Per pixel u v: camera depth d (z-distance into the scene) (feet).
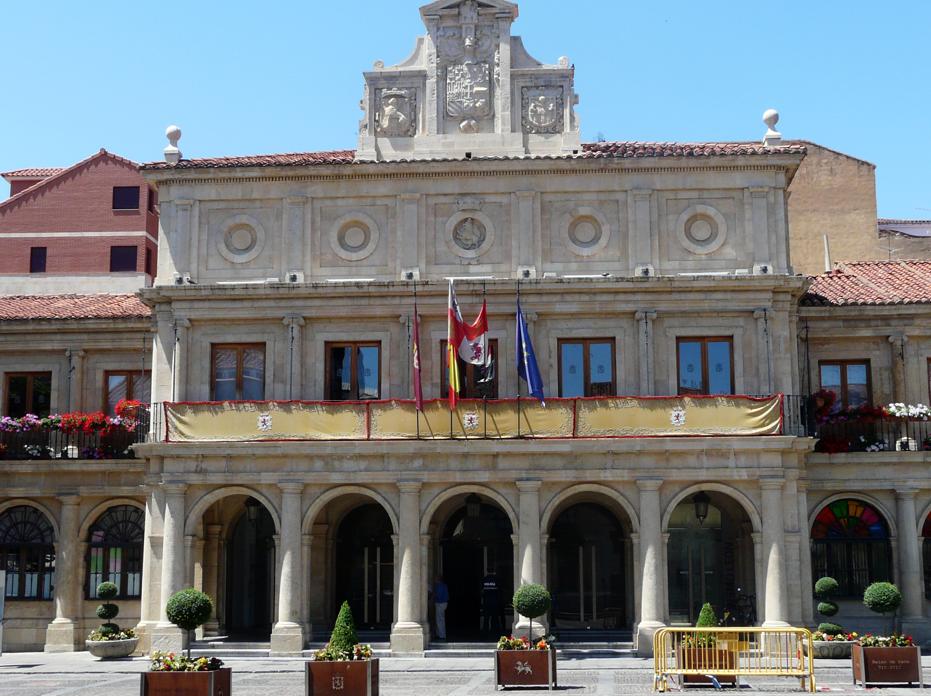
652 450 105.29
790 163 112.16
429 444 106.11
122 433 121.08
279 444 106.93
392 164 112.68
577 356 111.96
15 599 121.90
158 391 112.98
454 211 113.50
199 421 108.17
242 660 102.42
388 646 105.50
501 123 115.14
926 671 88.94
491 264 112.68
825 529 115.75
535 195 113.09
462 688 81.76
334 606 117.91
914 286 124.36
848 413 114.83
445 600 112.27
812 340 121.19
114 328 127.75
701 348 111.24
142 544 121.70
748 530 114.21
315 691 72.49
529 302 111.34
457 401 106.32
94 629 120.98
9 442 121.70
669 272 111.86
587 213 112.78
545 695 77.71
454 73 116.37
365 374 112.88
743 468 105.40
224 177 114.73
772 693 76.18
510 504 106.52
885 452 113.39
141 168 114.83
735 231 112.37
